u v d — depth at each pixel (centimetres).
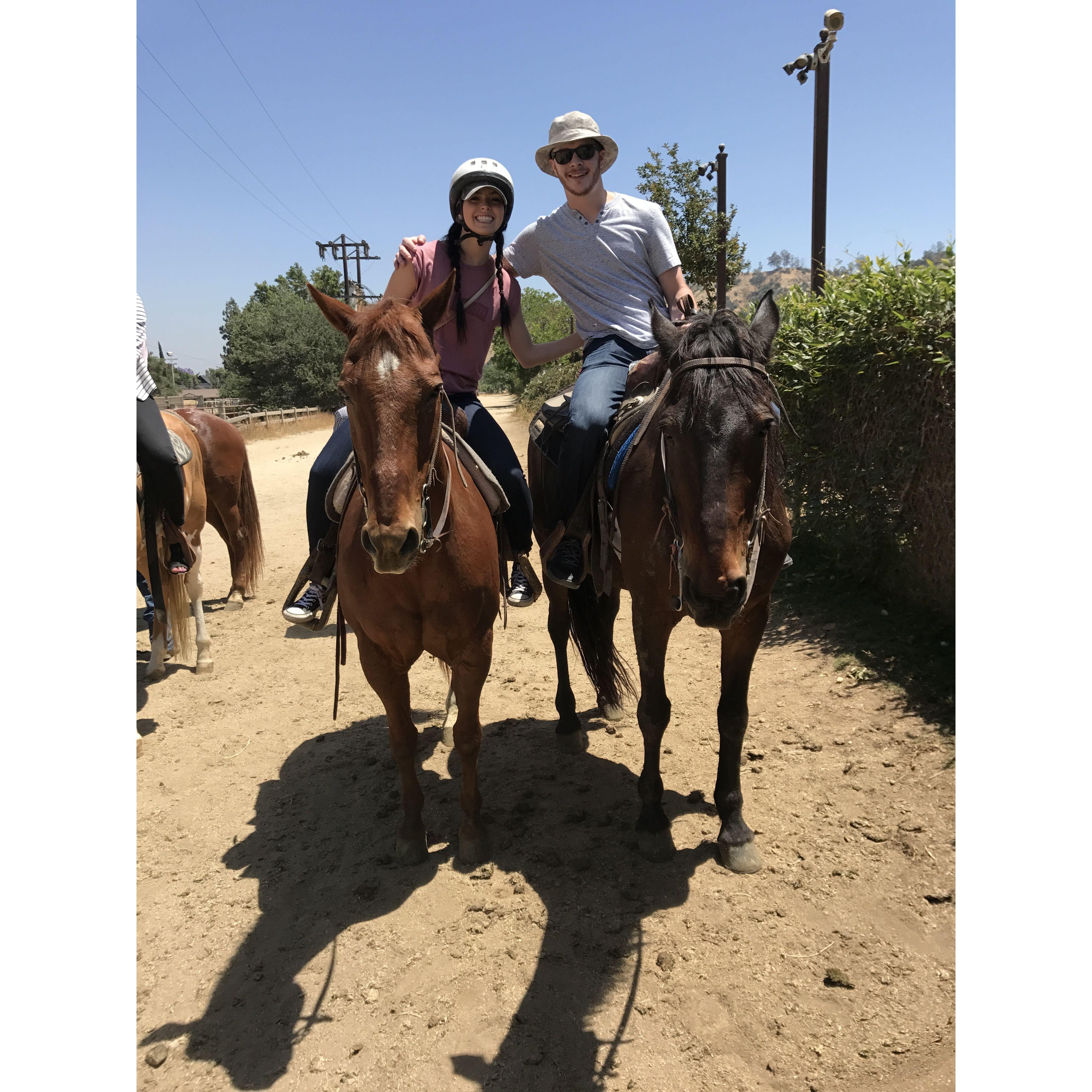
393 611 279
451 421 302
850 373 502
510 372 4006
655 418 296
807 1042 225
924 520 468
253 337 4575
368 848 331
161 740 443
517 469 345
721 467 229
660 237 374
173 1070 228
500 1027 236
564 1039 230
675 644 557
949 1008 231
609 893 293
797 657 485
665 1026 233
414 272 331
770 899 285
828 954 257
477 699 310
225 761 418
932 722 385
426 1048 230
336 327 261
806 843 314
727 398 232
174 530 475
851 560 559
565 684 418
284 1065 227
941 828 311
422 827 324
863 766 362
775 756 381
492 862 317
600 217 377
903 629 481
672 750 401
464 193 312
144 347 444
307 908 295
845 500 546
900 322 448
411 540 221
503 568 343
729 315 257
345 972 261
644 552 293
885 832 315
